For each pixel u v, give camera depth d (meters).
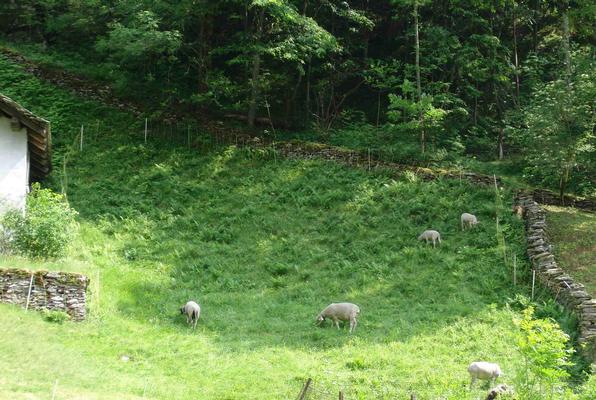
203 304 24.41
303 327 22.44
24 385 15.46
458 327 22.11
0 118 24.62
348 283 26.20
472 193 32.12
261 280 26.83
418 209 30.95
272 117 41.06
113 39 36.25
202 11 37.62
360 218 30.84
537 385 15.65
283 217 31.28
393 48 45.31
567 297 22.91
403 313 23.44
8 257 21.91
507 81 41.44
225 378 18.53
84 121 37.22
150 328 21.66
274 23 37.78
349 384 18.25
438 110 35.06
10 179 24.47
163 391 17.12
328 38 37.16
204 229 30.22
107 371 17.88
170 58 38.06
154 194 32.94
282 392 17.69
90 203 31.73
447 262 26.84
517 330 20.77
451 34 40.00
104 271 25.59
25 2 45.03
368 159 34.62
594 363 19.50
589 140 32.91
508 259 26.66
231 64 40.59
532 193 32.91
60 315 20.27
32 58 41.56
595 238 28.64
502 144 39.84
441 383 18.25
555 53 44.03
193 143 36.44
